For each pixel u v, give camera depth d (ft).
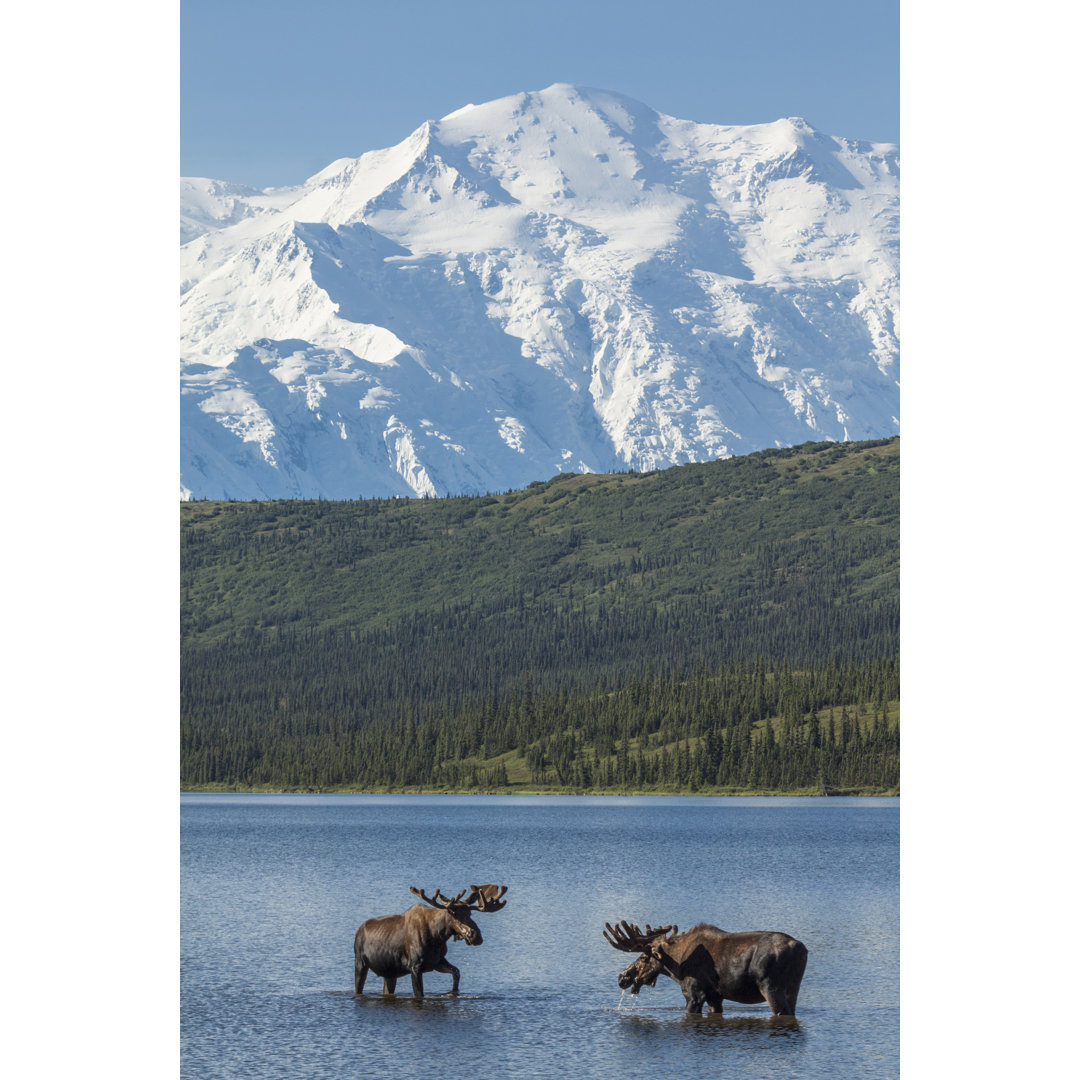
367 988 442.91
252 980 461.37
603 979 460.96
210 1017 393.91
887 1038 362.74
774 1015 377.50
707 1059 340.59
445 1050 351.25
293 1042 361.51
